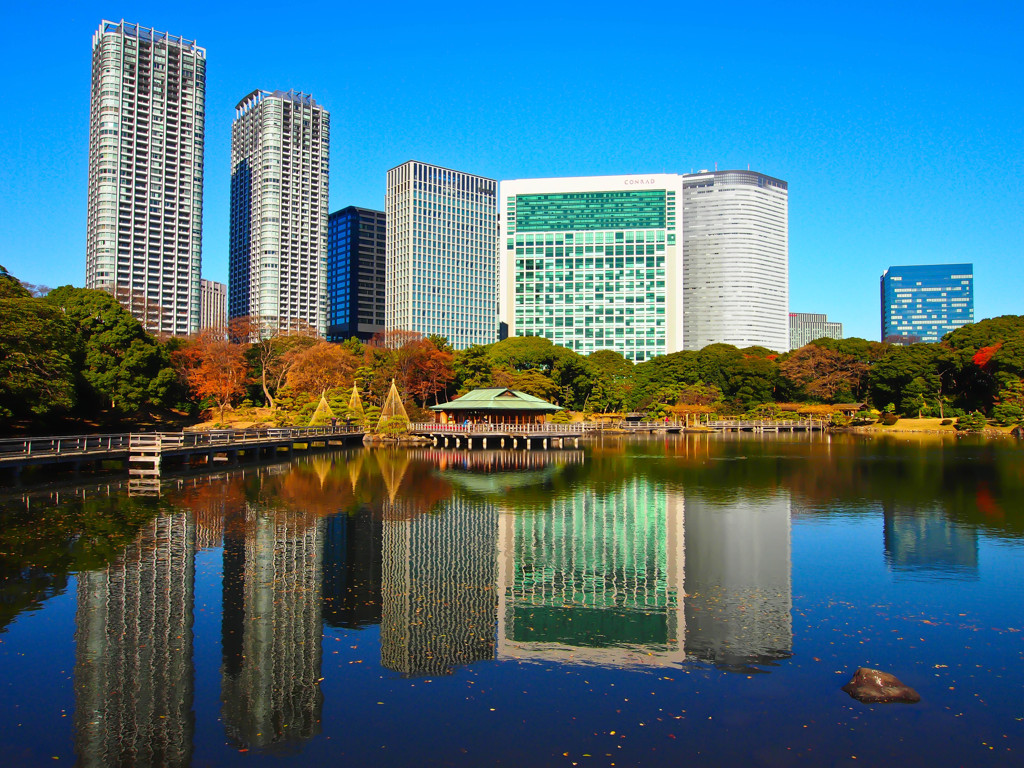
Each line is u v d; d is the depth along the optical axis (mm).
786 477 58031
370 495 45812
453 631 20859
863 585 25766
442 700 16359
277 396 112562
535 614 22500
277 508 40062
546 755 13984
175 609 22297
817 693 16688
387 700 16328
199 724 15133
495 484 52594
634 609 23031
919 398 130500
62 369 59062
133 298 169000
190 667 18000
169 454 53938
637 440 108875
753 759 13805
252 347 118938
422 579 26328
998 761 13680
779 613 22609
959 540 33156
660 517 39250
